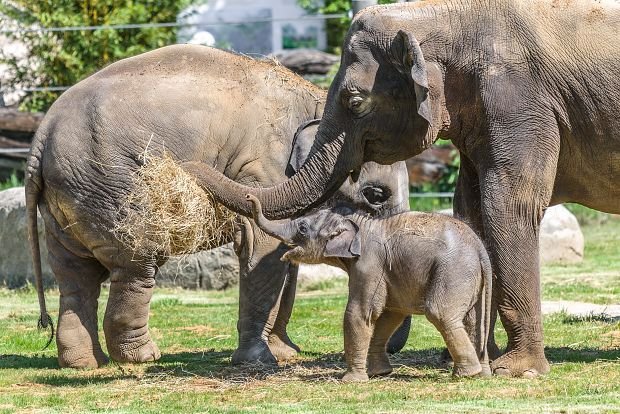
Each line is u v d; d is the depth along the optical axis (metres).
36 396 11.94
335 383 12.05
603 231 29.38
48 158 13.98
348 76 12.50
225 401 11.45
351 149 12.64
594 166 12.80
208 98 14.04
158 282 22.30
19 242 22.59
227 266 22.09
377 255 11.91
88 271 14.37
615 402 10.70
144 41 30.23
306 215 12.52
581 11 12.55
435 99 12.45
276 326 14.83
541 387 11.46
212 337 16.48
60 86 30.25
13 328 17.58
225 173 14.17
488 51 12.39
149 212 12.79
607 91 12.46
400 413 10.39
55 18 29.66
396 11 12.56
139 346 14.24
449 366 13.17
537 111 12.37
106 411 11.02
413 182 30.03
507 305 12.49
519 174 12.34
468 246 11.77
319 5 39.88
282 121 14.22
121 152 13.79
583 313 17.59
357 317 12.00
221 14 40.56
